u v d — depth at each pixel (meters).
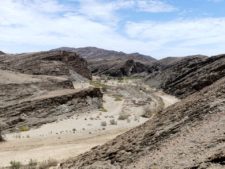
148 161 10.96
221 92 13.29
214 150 9.57
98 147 14.78
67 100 45.94
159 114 15.00
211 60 97.44
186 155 10.08
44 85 53.12
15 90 46.84
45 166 19.44
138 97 66.75
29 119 39.06
